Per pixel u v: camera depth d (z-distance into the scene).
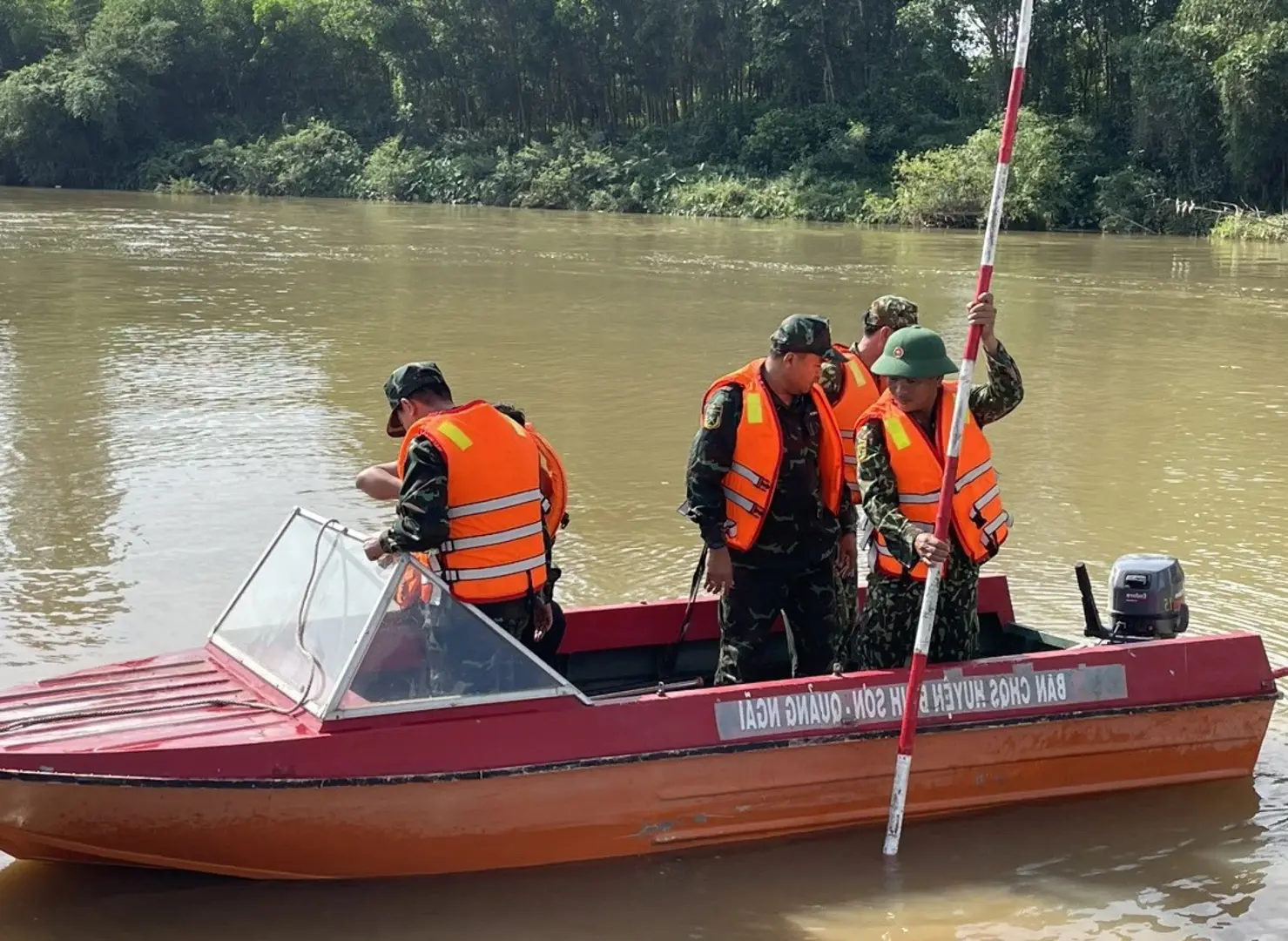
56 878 4.83
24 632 7.12
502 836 4.79
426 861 4.77
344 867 4.72
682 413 13.14
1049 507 9.96
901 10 57.19
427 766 4.65
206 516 9.30
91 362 15.24
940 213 47.94
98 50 69.19
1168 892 4.88
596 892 4.78
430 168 63.94
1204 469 11.24
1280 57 43.31
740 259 31.91
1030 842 5.21
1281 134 44.59
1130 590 5.87
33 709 4.86
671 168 59.12
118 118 68.81
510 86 69.00
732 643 5.46
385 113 74.00
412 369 5.12
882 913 4.70
